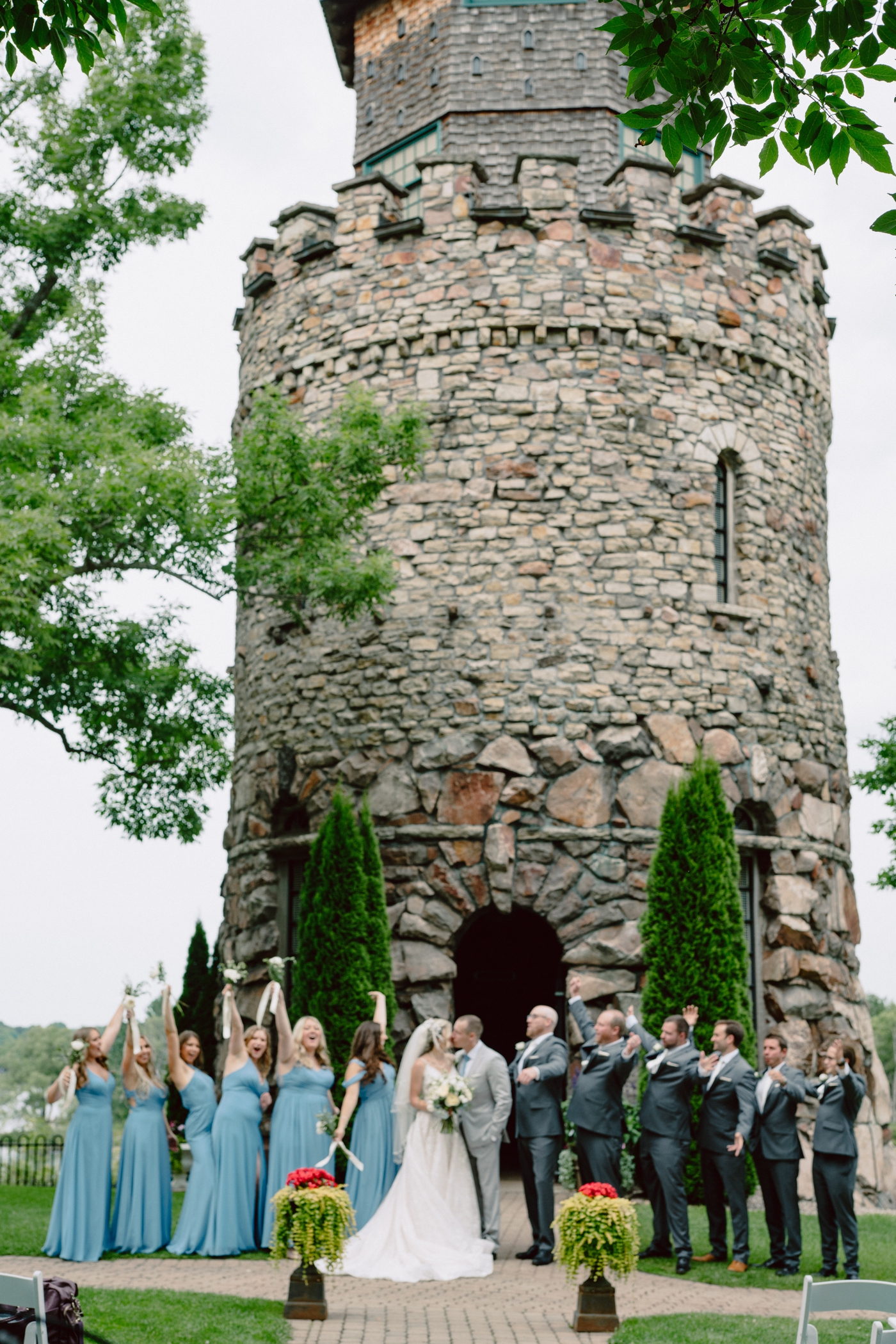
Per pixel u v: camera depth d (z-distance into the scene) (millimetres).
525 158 14758
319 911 12906
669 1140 9219
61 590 12516
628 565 14125
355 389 13523
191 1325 6781
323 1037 10141
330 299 15414
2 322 15031
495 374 14461
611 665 13898
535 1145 9484
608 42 18578
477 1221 9195
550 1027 9844
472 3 19000
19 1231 10570
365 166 20047
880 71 5047
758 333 15352
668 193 15023
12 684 12586
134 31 14062
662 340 14703
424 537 14328
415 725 13977
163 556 12562
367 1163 9875
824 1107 9070
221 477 12703
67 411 13594
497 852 13422
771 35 5141
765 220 16016
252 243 16453
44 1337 4590
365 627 14453
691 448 14609
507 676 13844
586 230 14688
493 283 14586
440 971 13328
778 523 15203
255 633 15914
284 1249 7445
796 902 14188
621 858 13500
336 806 13227
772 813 14289
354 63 21234
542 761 13633
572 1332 7086
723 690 14250
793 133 5309
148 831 15078
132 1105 9758
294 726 14914
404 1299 8008
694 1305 7910
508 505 14188
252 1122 9680
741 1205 9172
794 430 15672
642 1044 9703
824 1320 7371
